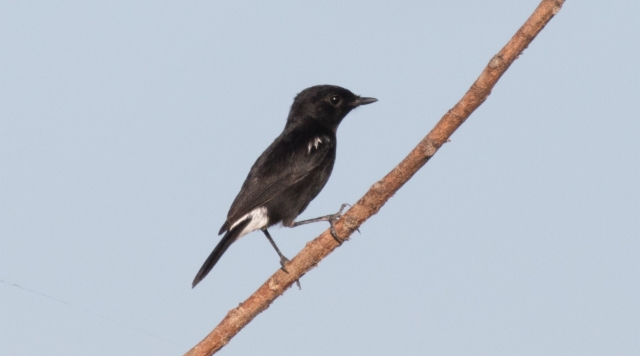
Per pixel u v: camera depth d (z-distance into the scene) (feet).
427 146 26.94
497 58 25.21
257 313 29.76
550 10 24.35
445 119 26.50
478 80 25.72
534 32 24.75
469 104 26.03
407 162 27.53
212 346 29.78
